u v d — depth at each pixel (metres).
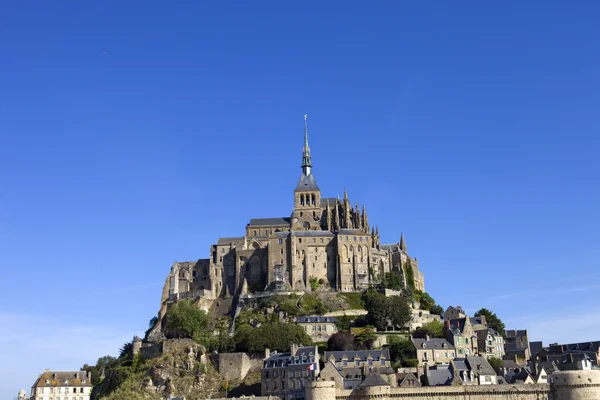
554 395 184.12
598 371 179.75
